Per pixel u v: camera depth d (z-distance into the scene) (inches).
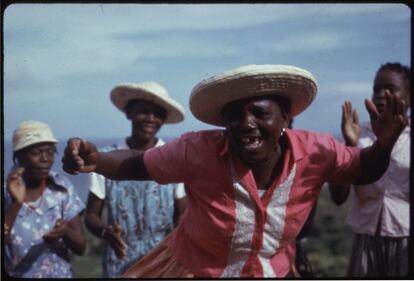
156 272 127.9
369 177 122.4
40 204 151.2
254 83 115.0
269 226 119.3
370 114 119.9
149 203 157.2
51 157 152.4
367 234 153.8
